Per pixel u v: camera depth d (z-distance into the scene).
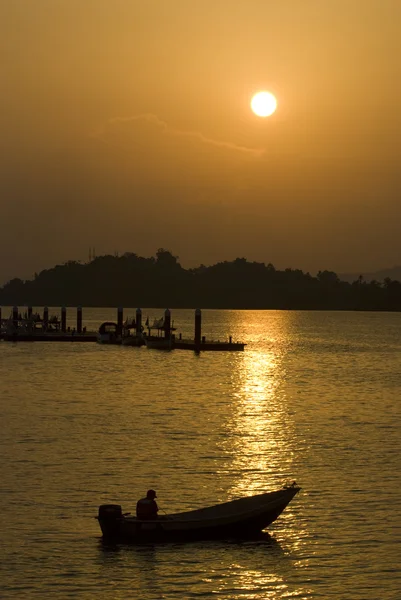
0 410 122.69
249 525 64.00
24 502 71.06
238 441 98.81
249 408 130.38
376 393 155.88
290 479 80.00
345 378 187.75
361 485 78.00
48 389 153.12
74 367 199.62
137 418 116.56
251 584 56.22
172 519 63.75
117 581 56.22
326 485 77.88
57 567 58.19
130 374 184.50
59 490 74.75
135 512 68.38
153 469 83.12
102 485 76.62
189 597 54.41
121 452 90.75
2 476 79.12
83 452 90.44
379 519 68.00
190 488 76.25
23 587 55.12
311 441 99.56
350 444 97.81
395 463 87.25
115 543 62.47
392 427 111.56
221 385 165.88
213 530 63.38
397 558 60.31
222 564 59.09
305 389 162.00
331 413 125.81
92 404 131.62
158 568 58.41
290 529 65.81
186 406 131.50
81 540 62.91
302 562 59.69
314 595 54.97
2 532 64.00
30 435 100.25
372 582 56.75
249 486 77.31
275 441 99.31
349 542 63.09
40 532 64.25
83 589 55.09
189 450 92.62
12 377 174.75
